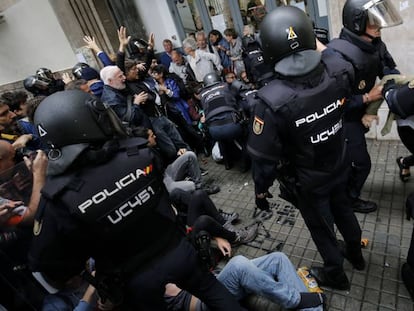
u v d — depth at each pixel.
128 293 1.14
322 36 2.47
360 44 1.60
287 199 1.59
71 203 0.92
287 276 1.56
